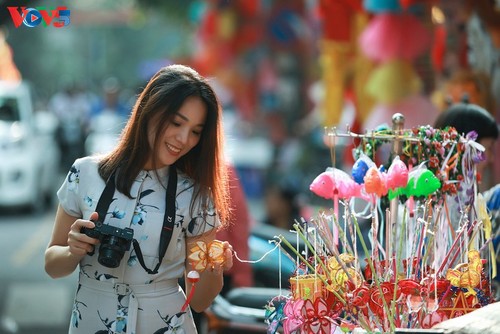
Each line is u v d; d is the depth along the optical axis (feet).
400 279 17.01
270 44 96.12
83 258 17.03
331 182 17.46
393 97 39.60
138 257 16.80
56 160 91.76
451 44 35.91
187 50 116.98
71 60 207.51
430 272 17.33
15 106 71.82
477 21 34.06
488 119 20.26
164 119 16.58
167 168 17.25
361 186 17.56
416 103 39.60
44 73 197.98
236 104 100.12
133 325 16.81
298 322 16.69
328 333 16.66
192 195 17.17
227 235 26.61
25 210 76.02
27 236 65.21
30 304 45.80
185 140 16.71
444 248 17.84
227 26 89.10
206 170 17.17
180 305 17.30
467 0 34.60
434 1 36.50
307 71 98.99
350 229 17.53
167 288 17.20
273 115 97.30
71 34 207.62
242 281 27.04
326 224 17.24
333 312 16.90
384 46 39.68
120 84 206.39
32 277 52.24
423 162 17.85
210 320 25.81
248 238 26.84
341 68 43.83
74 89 96.73
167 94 16.58
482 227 18.24
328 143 20.40
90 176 17.07
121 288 16.90
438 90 38.47
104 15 142.92
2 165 69.72
